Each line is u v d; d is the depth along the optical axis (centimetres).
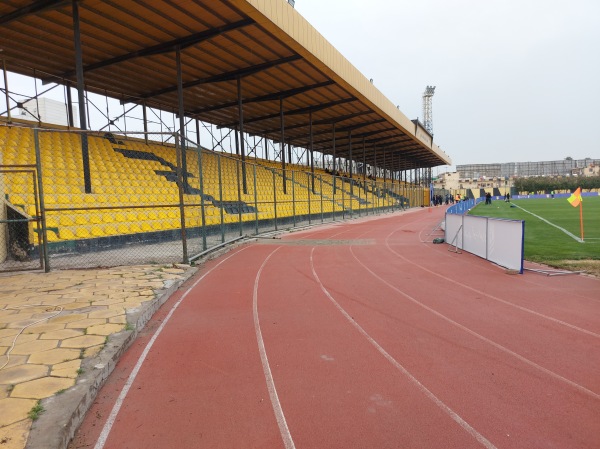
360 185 4500
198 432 283
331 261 1053
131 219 1348
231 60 2028
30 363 366
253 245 1438
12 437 252
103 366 362
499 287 715
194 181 2011
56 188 1246
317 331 496
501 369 379
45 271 816
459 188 11369
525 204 4538
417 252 1195
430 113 9994
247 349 440
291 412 309
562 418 294
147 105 2739
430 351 426
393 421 294
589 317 533
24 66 1980
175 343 459
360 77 2756
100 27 1579
